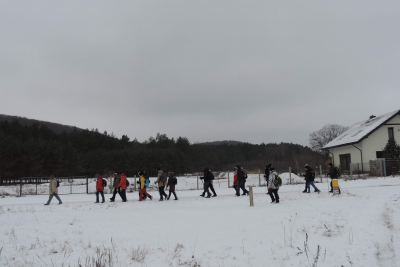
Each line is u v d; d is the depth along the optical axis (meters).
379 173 29.14
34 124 81.25
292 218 9.84
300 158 70.81
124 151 71.00
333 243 6.85
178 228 9.44
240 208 13.17
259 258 6.13
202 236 8.21
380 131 35.84
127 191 27.58
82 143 83.50
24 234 9.09
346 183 24.95
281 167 65.12
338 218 9.23
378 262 5.59
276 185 14.27
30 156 47.66
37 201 20.12
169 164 72.31
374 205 11.22
